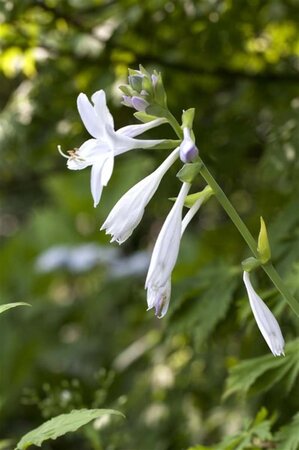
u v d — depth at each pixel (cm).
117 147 269
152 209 660
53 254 975
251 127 609
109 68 585
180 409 619
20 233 1091
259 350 513
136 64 586
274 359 391
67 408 452
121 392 711
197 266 723
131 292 850
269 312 280
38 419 899
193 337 501
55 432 300
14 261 1068
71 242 1058
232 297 466
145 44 586
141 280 859
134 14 552
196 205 279
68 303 1007
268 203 607
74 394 460
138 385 663
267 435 360
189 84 611
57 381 917
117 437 469
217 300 453
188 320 457
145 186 274
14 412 909
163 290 272
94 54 582
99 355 920
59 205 1073
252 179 648
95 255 956
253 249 285
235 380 390
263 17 583
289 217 491
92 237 1046
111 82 580
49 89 598
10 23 554
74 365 918
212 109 618
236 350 604
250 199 684
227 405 594
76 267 950
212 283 464
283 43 605
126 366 723
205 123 610
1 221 1337
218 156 603
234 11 559
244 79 602
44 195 1080
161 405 629
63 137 623
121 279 861
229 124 605
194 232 912
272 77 600
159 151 602
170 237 274
